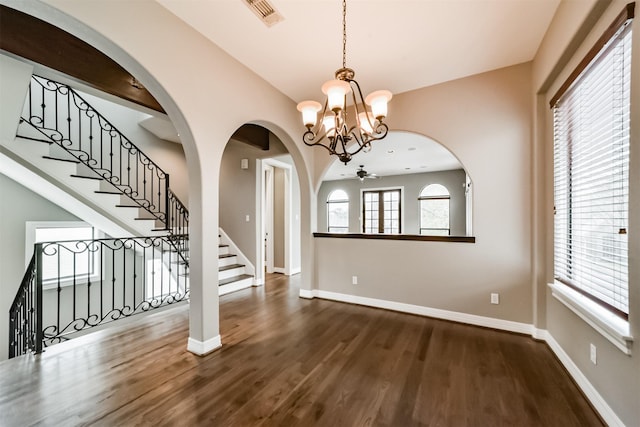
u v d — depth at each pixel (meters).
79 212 3.71
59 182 3.05
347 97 3.46
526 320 2.73
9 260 3.57
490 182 2.87
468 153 2.96
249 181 4.89
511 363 2.19
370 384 1.92
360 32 2.28
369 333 2.77
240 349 2.43
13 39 1.83
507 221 2.80
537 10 2.03
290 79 3.03
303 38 2.36
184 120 2.19
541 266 2.59
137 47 1.85
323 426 1.54
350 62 2.71
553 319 2.39
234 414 1.63
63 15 1.53
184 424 1.55
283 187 5.86
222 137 2.51
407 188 8.09
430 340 2.60
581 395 1.81
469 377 2.00
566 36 1.88
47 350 2.38
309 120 2.00
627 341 1.35
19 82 2.13
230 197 5.13
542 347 2.45
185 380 1.96
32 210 3.73
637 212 1.31
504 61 2.70
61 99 3.92
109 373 2.04
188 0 1.96
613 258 1.62
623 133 1.50
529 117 2.71
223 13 2.08
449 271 3.10
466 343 2.54
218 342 2.46
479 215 2.93
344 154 2.12
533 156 2.66
